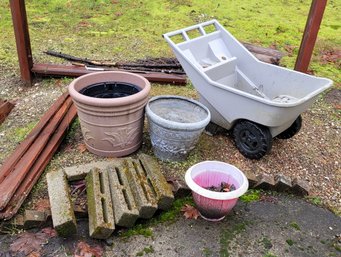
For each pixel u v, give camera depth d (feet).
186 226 7.61
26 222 7.14
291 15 21.02
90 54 14.98
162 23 18.79
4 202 7.27
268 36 17.88
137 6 20.93
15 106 11.39
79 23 18.30
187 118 9.30
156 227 7.54
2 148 9.48
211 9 21.08
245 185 7.34
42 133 9.50
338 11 22.21
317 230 7.79
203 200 7.28
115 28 17.92
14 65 13.87
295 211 8.23
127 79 9.46
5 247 6.92
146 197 7.42
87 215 7.57
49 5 20.34
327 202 8.61
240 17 20.20
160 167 8.90
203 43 10.63
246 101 8.79
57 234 7.17
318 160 9.97
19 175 8.00
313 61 15.81
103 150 9.00
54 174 7.99
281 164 9.63
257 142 9.20
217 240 7.36
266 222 7.87
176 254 7.02
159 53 15.42
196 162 9.24
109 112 8.22
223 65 10.43
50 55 14.56
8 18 18.16
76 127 10.38
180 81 12.92
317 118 11.90
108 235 7.00
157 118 8.36
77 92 8.39
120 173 8.10
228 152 9.77
